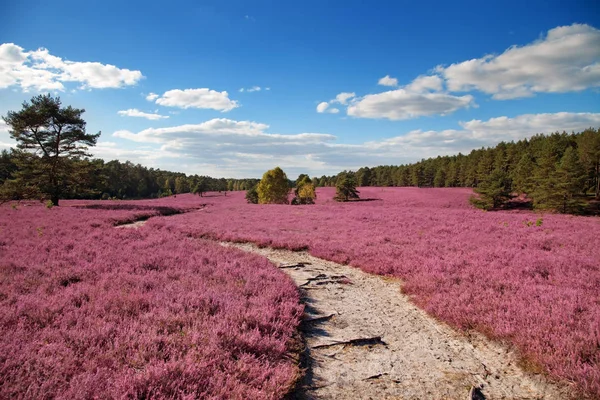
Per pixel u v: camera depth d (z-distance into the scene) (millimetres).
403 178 121500
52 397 3115
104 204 37562
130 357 3848
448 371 4609
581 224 18047
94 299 5730
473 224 18562
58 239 12336
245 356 4164
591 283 7086
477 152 101312
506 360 4824
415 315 6777
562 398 3848
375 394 4047
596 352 4285
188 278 7543
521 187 57812
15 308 5113
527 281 7566
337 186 66188
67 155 33000
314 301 7480
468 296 6816
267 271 8867
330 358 4930
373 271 10203
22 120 29859
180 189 132500
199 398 3330
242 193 118688
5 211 23750
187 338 4395
